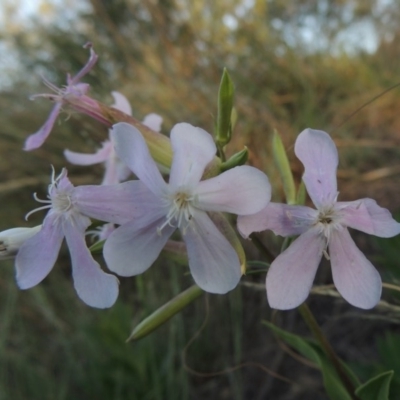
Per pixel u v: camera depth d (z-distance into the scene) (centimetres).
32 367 18
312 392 16
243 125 20
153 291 18
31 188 22
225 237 7
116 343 16
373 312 16
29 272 8
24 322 19
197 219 7
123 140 7
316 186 7
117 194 7
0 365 18
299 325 17
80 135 22
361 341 17
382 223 7
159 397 16
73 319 19
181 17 26
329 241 7
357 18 31
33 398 17
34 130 23
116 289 7
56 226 7
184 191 7
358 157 21
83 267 7
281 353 17
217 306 18
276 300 7
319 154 7
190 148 7
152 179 7
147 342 17
